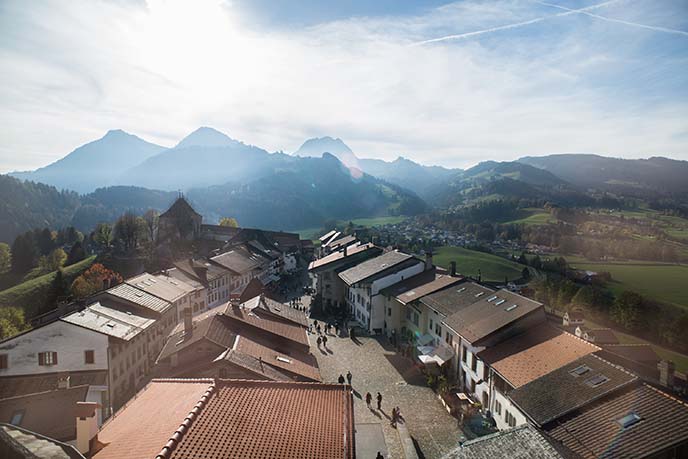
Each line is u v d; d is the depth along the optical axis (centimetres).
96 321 4359
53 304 8794
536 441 2170
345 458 1766
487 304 4434
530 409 2731
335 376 4681
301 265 14050
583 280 7175
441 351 4619
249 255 10194
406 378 4644
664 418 2306
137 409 2225
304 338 4109
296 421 1997
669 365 2952
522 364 3334
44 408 2269
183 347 3212
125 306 5041
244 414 1955
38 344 3875
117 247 13912
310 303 8406
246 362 3031
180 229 13650
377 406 3959
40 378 3791
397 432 3494
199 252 12550
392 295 5962
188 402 2050
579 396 2662
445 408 3928
